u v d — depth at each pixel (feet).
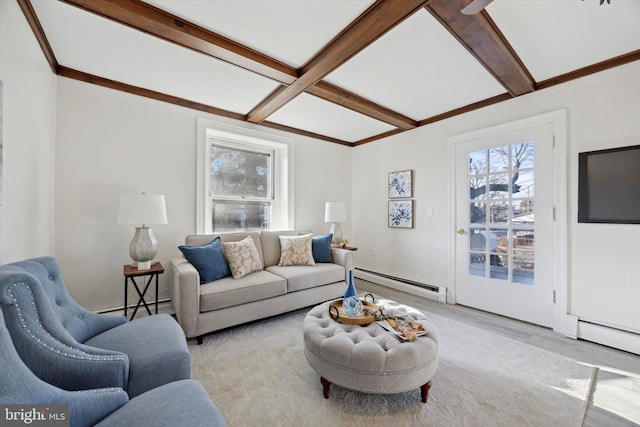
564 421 4.46
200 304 6.98
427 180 11.27
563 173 7.68
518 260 8.64
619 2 4.97
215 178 10.82
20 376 2.31
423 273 11.36
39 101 5.99
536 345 6.98
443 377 5.62
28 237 5.49
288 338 7.37
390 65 7.22
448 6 4.85
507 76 7.28
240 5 5.12
